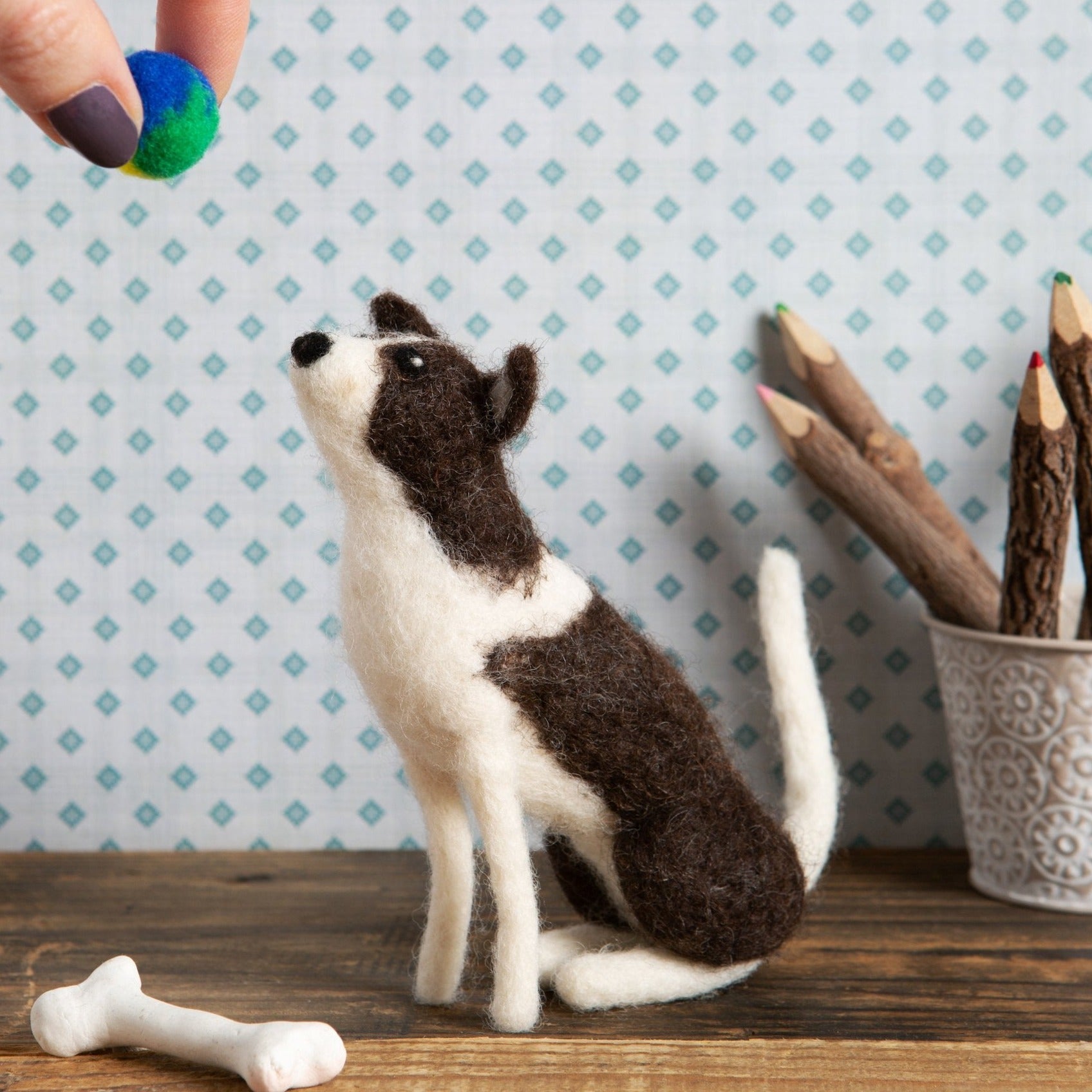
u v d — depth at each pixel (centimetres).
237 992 61
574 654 54
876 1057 53
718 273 87
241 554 88
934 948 67
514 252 87
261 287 87
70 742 89
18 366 88
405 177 87
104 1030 54
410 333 57
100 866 85
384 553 52
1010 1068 52
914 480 83
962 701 76
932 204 86
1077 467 71
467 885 59
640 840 57
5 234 88
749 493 87
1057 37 85
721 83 86
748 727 88
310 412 52
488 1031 56
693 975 59
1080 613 77
